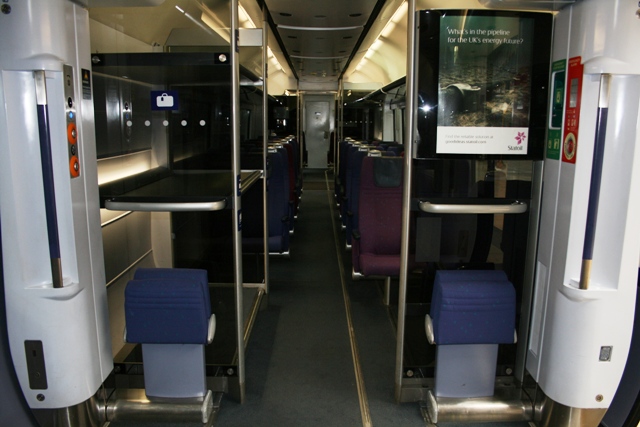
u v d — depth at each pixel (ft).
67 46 6.41
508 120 7.86
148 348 8.39
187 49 10.59
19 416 7.05
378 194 12.80
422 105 7.77
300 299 14.99
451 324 8.19
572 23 7.06
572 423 7.64
